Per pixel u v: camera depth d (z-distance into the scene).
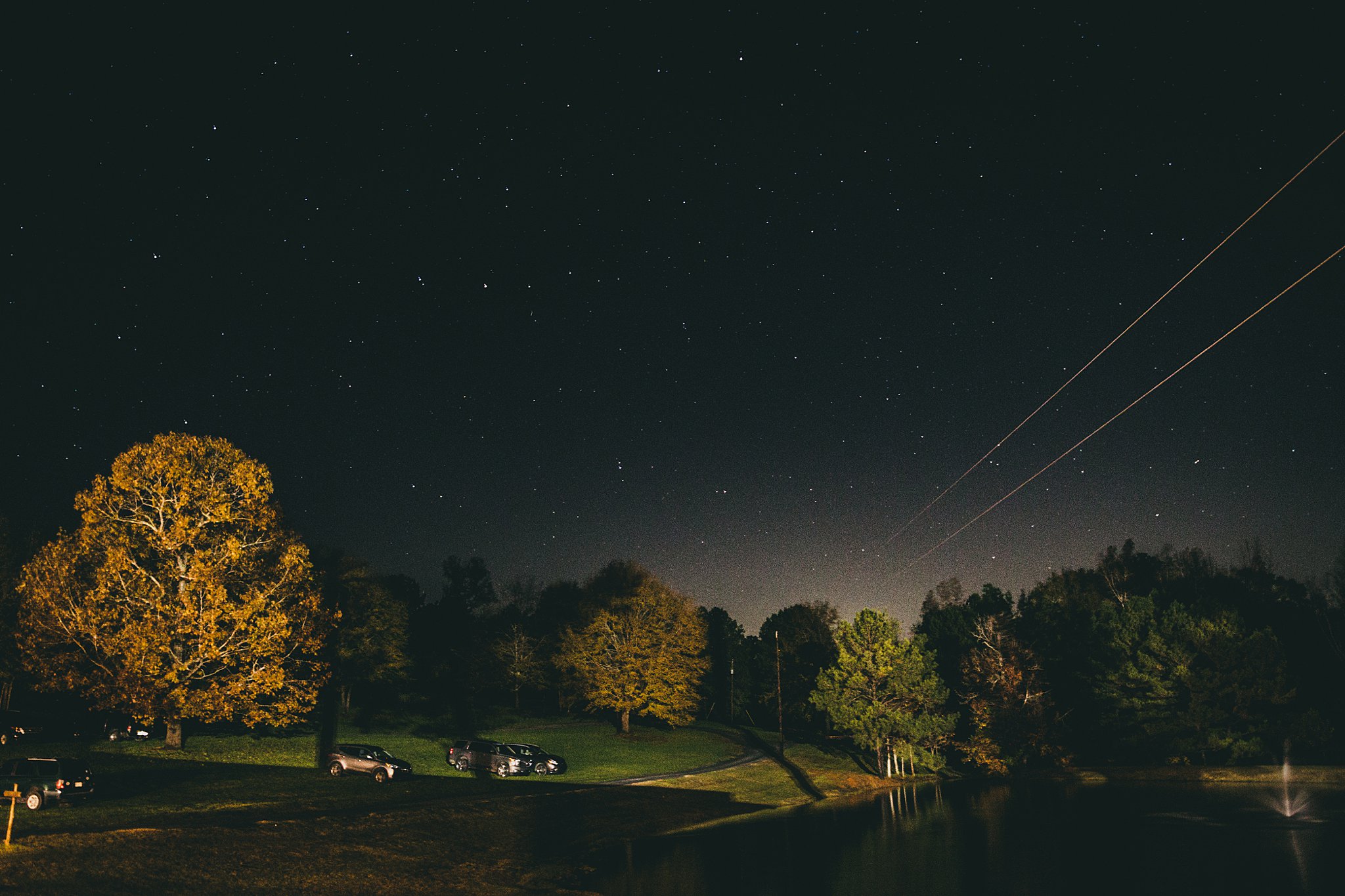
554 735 69.56
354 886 24.97
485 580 108.12
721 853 34.66
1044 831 41.25
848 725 66.06
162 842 24.53
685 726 82.25
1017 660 72.88
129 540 41.00
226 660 41.06
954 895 27.89
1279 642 63.81
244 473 42.84
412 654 91.31
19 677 55.44
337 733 58.78
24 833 24.27
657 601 72.75
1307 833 39.88
